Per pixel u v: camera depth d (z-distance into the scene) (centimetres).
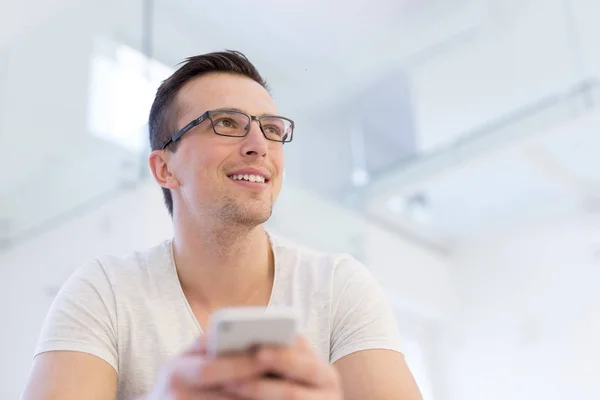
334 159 520
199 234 108
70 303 101
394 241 541
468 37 464
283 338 60
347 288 108
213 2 472
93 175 346
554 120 399
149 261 111
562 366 509
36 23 362
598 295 506
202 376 59
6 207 359
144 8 436
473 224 572
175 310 105
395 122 503
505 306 556
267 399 60
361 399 95
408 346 563
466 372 562
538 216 552
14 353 322
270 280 112
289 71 539
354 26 488
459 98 461
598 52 385
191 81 119
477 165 445
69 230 337
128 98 373
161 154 120
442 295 572
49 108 388
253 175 109
